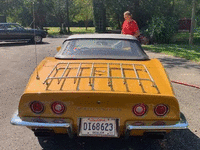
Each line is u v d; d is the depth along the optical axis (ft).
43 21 86.74
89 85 8.38
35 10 81.61
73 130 8.13
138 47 11.91
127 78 8.17
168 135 10.64
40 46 44.50
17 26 48.73
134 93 7.59
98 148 9.56
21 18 83.41
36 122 7.91
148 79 8.29
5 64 26.35
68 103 7.80
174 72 22.21
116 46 11.82
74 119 7.94
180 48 39.32
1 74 21.71
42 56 31.81
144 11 55.01
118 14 59.67
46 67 10.19
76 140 10.18
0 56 31.86
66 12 90.07
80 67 9.90
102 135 8.00
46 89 8.11
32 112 7.92
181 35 71.36
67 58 11.09
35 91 7.97
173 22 50.60
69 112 7.89
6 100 14.84
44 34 52.24
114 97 7.63
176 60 28.48
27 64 26.30
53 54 33.65
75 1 96.37
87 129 8.02
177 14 57.47
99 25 75.51
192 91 16.87
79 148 9.55
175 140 10.21
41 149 9.48
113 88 8.15
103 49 11.65
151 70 9.93
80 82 8.63
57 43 51.13
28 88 8.28
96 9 73.56
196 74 21.48
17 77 20.66
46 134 8.63
